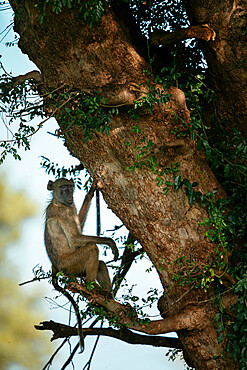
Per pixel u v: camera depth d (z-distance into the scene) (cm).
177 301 1173
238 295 1163
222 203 1189
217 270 1164
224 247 1159
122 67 1191
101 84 1181
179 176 1174
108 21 1180
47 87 1216
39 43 1212
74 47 1188
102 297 1210
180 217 1193
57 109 1127
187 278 1175
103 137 1205
